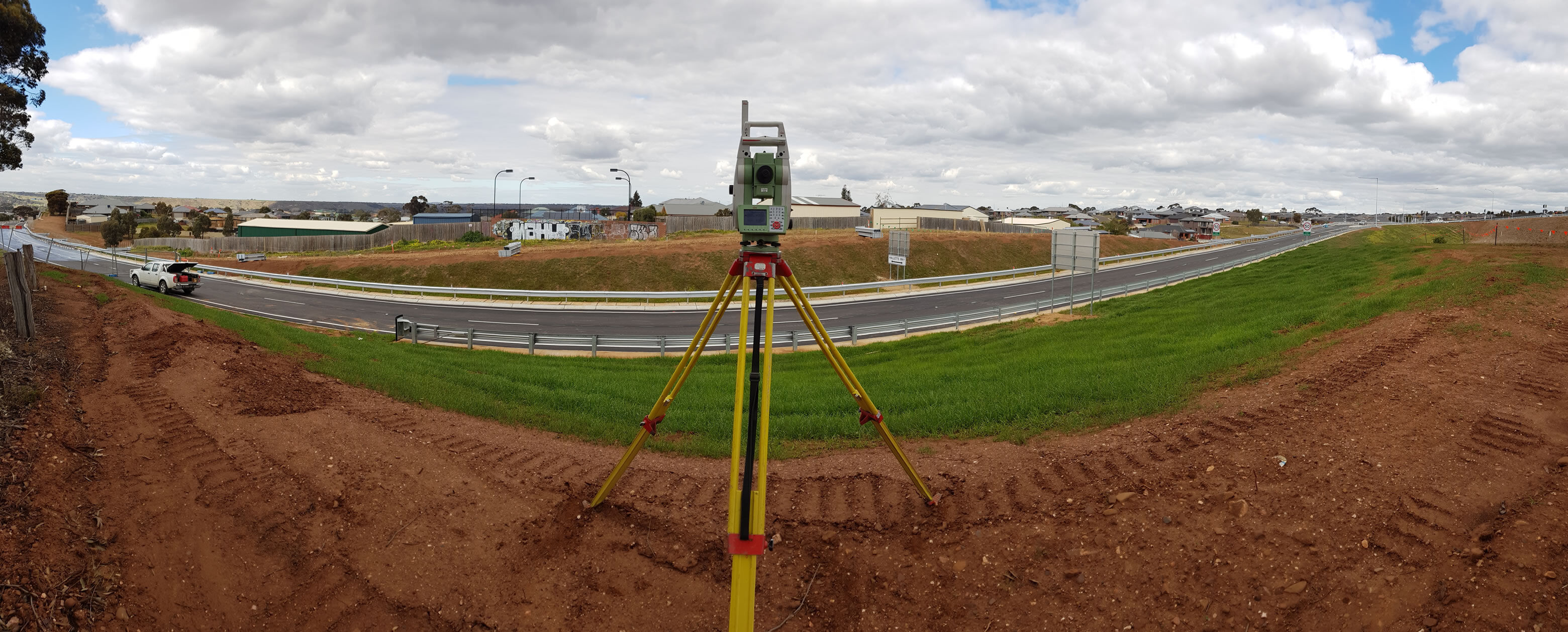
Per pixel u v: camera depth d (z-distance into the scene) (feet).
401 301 125.18
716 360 64.08
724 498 23.99
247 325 56.80
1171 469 23.49
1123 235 271.28
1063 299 106.42
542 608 19.16
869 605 19.17
